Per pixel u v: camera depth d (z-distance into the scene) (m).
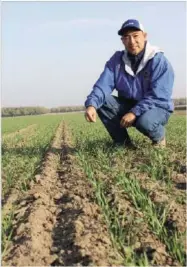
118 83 2.27
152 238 1.27
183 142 2.90
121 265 1.11
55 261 1.16
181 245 1.19
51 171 2.21
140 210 1.46
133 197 1.50
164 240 1.26
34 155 2.70
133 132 3.79
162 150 2.22
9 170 2.12
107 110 2.32
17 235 1.31
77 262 1.14
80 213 1.46
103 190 1.68
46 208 1.58
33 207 1.53
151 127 2.21
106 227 1.34
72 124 8.20
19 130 7.41
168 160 2.09
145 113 2.18
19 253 1.18
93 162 2.17
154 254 1.16
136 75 2.22
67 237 1.29
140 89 2.24
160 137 2.32
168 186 1.70
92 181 1.69
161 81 2.16
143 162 2.10
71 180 1.95
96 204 1.54
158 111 2.19
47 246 1.26
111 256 1.15
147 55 2.17
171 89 2.21
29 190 1.81
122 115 2.35
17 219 1.47
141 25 2.13
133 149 2.44
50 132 5.70
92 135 3.79
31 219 1.40
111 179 1.80
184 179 1.81
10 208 1.60
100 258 1.13
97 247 1.18
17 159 2.48
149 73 2.20
